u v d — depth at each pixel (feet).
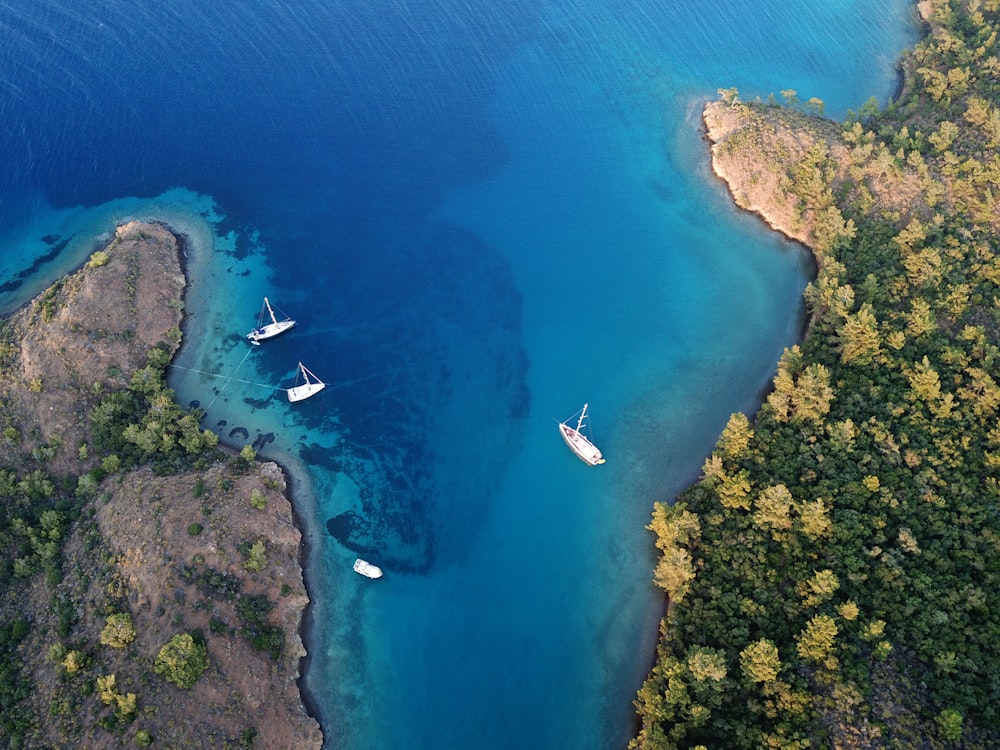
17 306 549.54
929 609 333.42
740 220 587.68
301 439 464.65
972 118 556.92
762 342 509.76
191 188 631.15
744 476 392.47
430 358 509.76
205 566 372.58
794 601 347.36
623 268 563.07
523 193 622.95
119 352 477.77
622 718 358.02
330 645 382.63
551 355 510.17
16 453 430.20
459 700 366.63
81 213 618.85
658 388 488.44
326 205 615.98
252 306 541.34
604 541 419.95
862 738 298.76
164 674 332.60
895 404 414.82
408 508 435.53
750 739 312.09
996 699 305.53
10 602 373.81
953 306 453.99
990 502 366.22
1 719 325.83
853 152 557.33
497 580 406.82
